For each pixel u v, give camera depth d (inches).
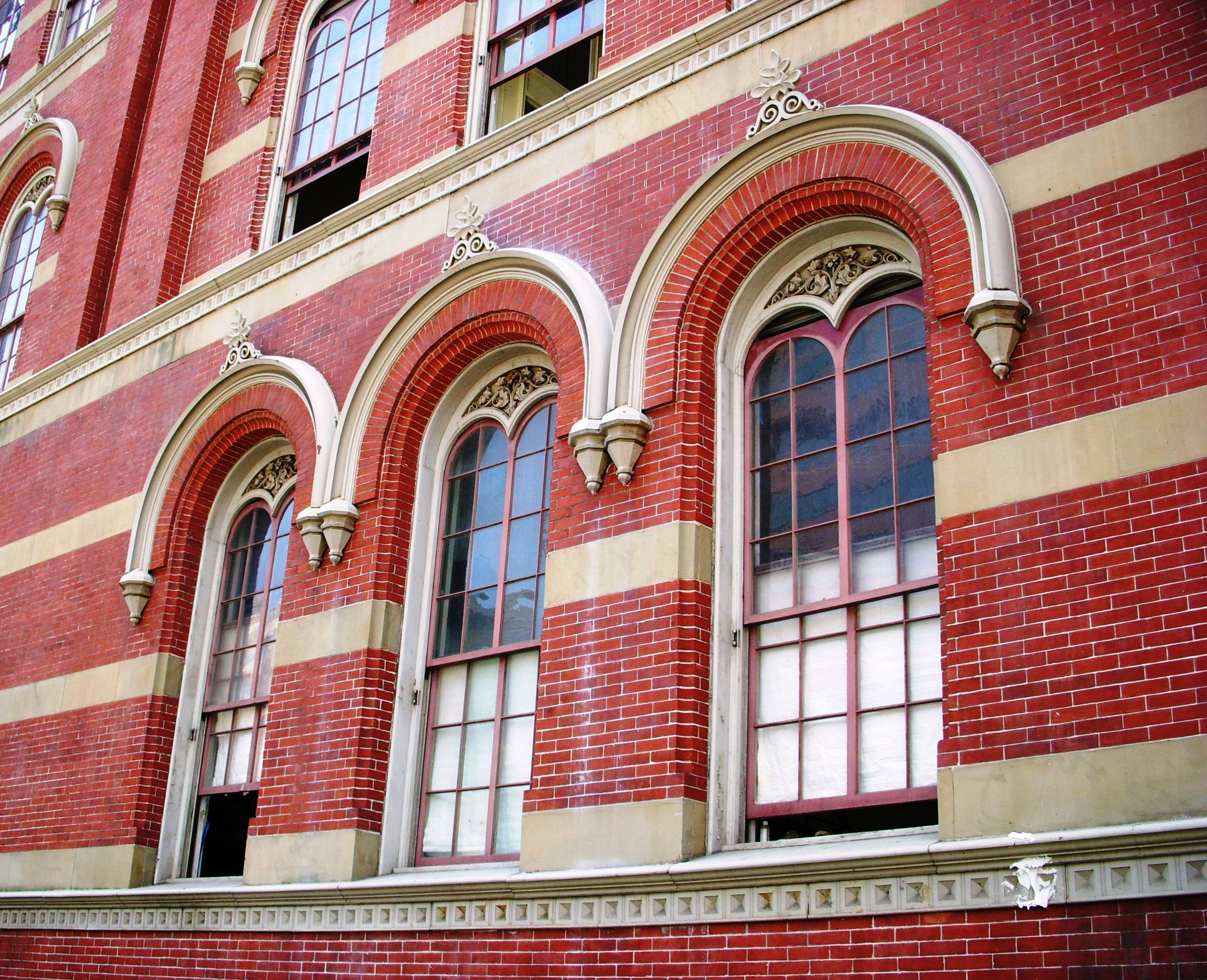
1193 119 310.2
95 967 466.3
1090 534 292.5
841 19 390.3
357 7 593.6
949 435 320.8
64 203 697.0
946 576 310.5
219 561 529.0
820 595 355.6
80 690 532.4
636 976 326.3
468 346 449.7
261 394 509.0
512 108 508.1
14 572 600.4
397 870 409.7
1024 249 325.4
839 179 366.9
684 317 388.8
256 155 591.8
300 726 435.5
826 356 377.1
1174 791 263.6
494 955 355.9
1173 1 323.0
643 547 370.9
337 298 505.7
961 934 278.8
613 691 361.4
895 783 325.1
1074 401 304.7
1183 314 296.2
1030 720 287.1
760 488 377.7
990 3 358.0
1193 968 249.3
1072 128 329.1
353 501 453.1
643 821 341.1
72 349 633.6
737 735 354.9
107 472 572.1
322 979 393.1
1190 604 274.7
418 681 435.2
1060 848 269.0
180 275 599.5
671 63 430.0
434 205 486.9
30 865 514.3
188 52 652.1
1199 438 285.0
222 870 510.6
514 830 394.0
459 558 444.8
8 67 839.1
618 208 424.2
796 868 304.8
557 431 405.1
